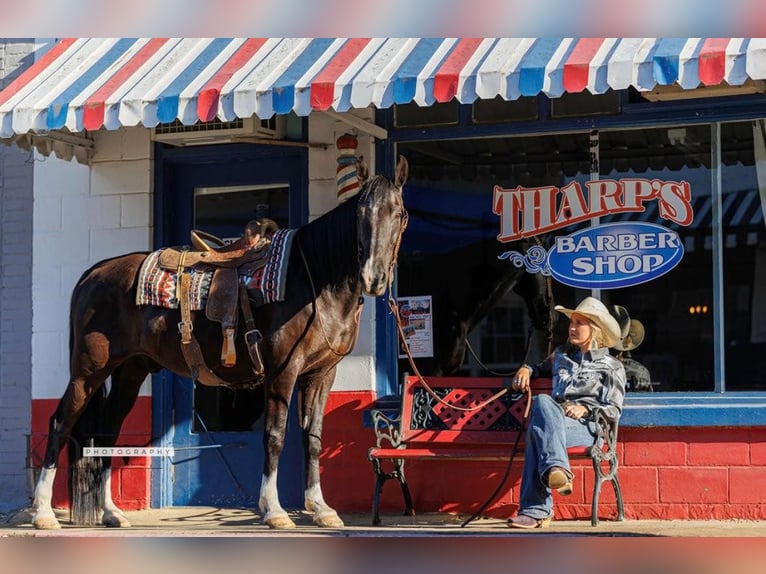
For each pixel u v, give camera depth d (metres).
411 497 8.31
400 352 8.54
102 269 8.11
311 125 8.82
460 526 7.66
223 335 7.63
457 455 7.59
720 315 7.96
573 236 8.27
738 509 7.82
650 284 8.12
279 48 7.93
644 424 7.91
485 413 8.05
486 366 8.38
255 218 9.02
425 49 7.43
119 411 8.36
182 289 7.76
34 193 9.41
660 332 8.07
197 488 8.98
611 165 8.23
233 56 7.98
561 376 7.57
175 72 7.97
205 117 7.52
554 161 8.35
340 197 8.55
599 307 7.61
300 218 8.94
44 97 8.00
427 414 8.09
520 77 6.94
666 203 8.12
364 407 8.50
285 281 7.55
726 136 8.02
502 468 8.23
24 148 8.75
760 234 7.94
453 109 8.52
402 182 7.50
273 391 7.52
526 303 8.34
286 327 7.51
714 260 8.01
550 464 6.94
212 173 9.19
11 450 9.58
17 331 9.65
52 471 8.03
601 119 8.21
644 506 7.95
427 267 8.52
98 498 8.09
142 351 7.96
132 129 9.19
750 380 7.89
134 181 9.18
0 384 9.65
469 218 8.48
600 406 7.43
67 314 9.23
